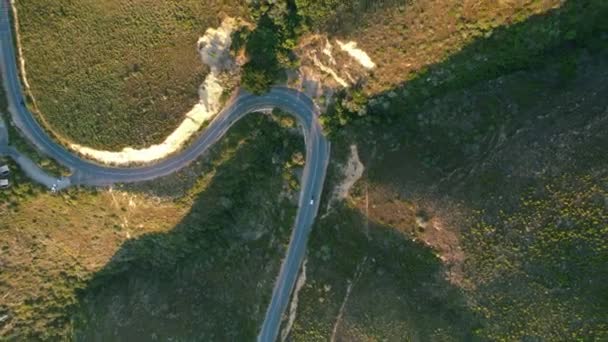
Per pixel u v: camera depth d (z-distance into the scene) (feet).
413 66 276.21
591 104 251.60
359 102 288.51
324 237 301.84
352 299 290.35
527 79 270.26
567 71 264.11
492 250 255.70
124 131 298.76
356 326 285.02
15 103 309.83
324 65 290.76
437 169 276.00
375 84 284.61
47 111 306.14
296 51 292.81
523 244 250.37
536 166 253.03
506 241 253.44
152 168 308.19
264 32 287.89
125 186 309.42
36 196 310.24
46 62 303.89
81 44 299.99
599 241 237.45
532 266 248.52
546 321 245.04
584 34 262.47
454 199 267.18
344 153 297.53
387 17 269.64
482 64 273.13
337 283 295.89
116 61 297.94
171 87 294.25
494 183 260.62
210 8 286.66
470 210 262.47
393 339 275.18
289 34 286.05
